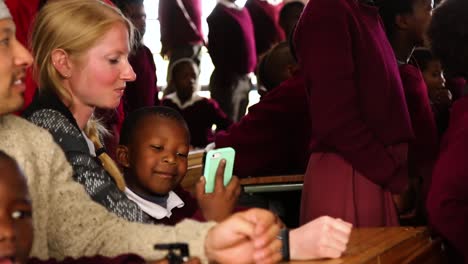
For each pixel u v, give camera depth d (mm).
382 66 3113
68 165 2020
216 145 4043
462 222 2766
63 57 2283
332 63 3014
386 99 3113
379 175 3072
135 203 2375
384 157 3084
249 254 1820
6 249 1516
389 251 2262
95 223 1968
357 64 3076
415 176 3760
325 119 3035
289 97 3936
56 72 2287
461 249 2791
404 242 2404
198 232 1875
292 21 6094
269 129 3953
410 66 3680
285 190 3840
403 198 3734
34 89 3070
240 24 7363
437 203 2799
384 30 3443
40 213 1930
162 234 1938
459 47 3092
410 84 3641
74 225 1955
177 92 6211
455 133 2844
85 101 2309
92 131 2410
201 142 6172
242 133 3992
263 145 3961
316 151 3152
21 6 3418
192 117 6148
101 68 2283
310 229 2135
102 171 2182
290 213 3943
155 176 2537
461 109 2914
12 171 1546
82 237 1952
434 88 4453
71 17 2281
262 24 7672
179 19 7398
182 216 2643
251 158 3969
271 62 4672
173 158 2547
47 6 2318
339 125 3023
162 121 2561
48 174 1958
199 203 2404
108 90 2303
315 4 3072
